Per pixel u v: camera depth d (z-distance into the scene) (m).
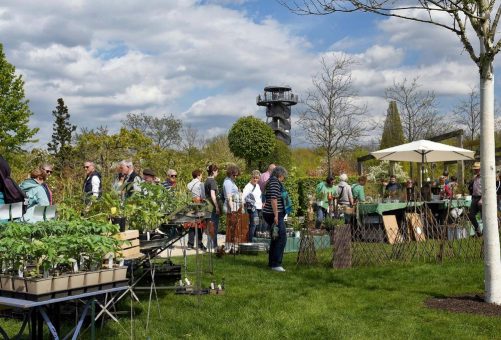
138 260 6.88
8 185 6.79
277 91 53.12
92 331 4.78
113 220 6.07
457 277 8.55
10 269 4.44
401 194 16.36
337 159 30.20
